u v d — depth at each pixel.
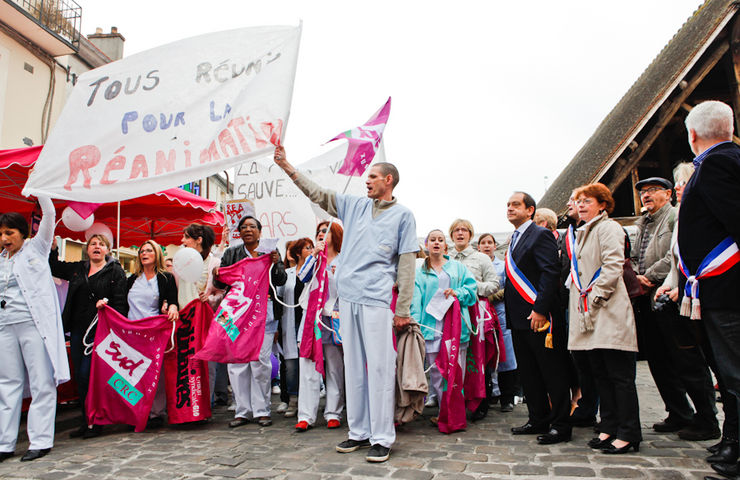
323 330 4.39
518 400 5.82
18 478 3.15
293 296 5.26
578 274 3.54
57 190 3.97
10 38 10.97
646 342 3.88
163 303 4.69
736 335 2.54
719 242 2.61
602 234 3.44
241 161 3.88
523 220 4.07
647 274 3.82
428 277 4.64
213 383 5.30
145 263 4.76
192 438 4.09
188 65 4.13
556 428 3.68
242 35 4.12
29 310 3.79
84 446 3.94
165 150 4.00
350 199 3.77
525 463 3.12
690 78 9.62
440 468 3.06
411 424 4.51
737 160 2.52
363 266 3.52
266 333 4.66
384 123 4.51
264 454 3.49
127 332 4.43
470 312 4.59
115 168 4.01
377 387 3.37
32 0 11.38
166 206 8.34
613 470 2.91
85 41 13.26
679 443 3.49
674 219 3.86
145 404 4.38
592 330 3.37
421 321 4.58
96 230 5.27
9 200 7.22
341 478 2.90
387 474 2.96
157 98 4.09
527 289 3.87
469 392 4.52
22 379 3.81
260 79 4.00
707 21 10.12
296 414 5.04
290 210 5.84
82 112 4.11
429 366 4.51
